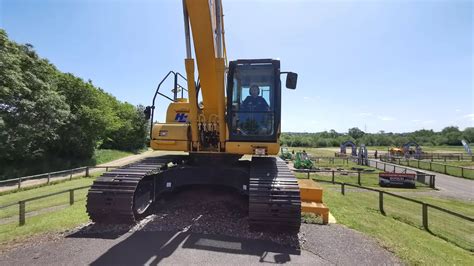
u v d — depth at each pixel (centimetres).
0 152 2030
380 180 1884
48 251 394
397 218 867
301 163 2730
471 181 2161
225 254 393
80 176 2092
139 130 5134
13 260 366
